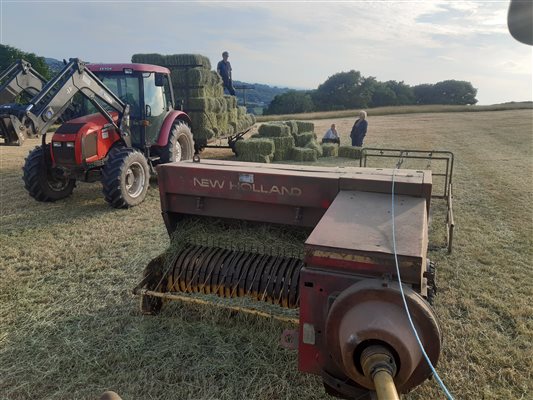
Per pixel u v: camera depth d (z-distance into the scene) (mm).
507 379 3121
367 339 1930
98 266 5008
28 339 3564
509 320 3885
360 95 76562
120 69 8023
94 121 7430
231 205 3555
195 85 10984
